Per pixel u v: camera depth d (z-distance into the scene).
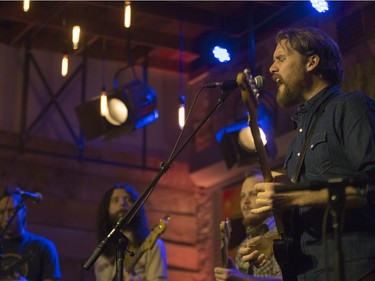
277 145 6.67
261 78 3.20
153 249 5.01
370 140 2.85
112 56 7.68
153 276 4.93
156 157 7.83
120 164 7.39
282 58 3.23
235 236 7.34
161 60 7.86
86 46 7.39
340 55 3.26
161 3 6.72
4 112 7.15
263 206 2.86
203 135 7.73
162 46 7.36
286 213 2.97
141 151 7.77
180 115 5.65
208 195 7.91
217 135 6.62
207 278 7.61
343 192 2.49
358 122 2.89
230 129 6.49
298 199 2.82
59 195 7.20
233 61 7.35
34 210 7.04
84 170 7.41
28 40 7.25
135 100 6.68
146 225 5.24
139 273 4.96
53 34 7.45
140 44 7.30
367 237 2.84
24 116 7.09
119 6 6.50
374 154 2.81
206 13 6.96
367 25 5.94
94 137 6.82
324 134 2.98
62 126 7.39
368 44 5.91
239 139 6.43
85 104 6.80
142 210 5.23
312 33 3.23
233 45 7.25
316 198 2.80
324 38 3.23
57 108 7.23
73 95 7.55
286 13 6.77
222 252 3.38
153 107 6.79
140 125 6.72
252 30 6.80
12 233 5.40
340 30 6.17
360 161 2.83
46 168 7.21
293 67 3.19
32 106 7.28
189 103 8.01
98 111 6.75
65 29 6.91
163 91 8.05
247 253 3.21
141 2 6.62
